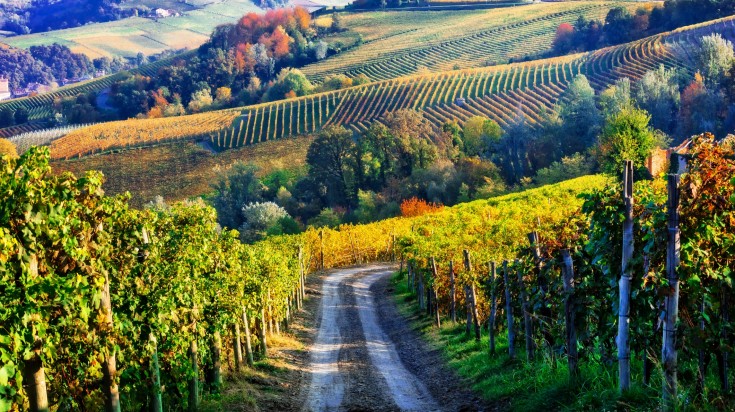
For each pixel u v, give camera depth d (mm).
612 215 8406
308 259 47594
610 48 125938
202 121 124062
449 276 21859
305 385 15453
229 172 93062
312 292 37656
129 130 118500
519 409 9984
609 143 59812
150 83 168500
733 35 111375
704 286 7812
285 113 127250
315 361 18938
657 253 7797
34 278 6820
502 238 25703
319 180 92875
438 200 82125
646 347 8305
